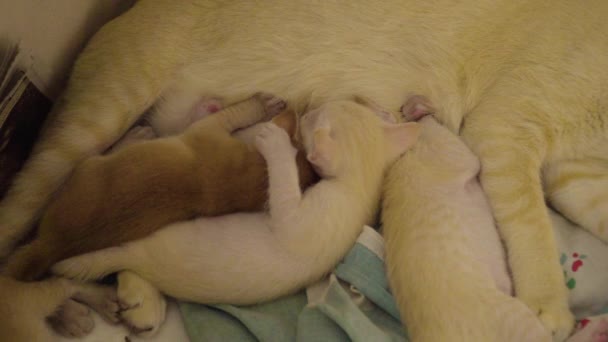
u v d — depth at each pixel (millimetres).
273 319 428
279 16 463
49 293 417
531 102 456
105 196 416
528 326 406
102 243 419
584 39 458
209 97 470
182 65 464
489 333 407
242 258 427
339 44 466
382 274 441
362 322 413
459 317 409
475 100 473
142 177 420
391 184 461
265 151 442
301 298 443
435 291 416
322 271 440
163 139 439
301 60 466
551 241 442
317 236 434
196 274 424
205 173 431
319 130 446
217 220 437
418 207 445
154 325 423
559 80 455
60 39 461
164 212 424
